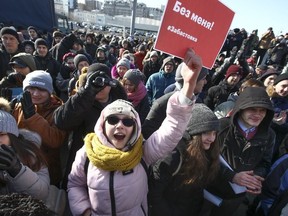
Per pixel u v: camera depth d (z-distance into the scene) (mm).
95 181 1582
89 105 1919
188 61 1436
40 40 4941
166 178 1755
